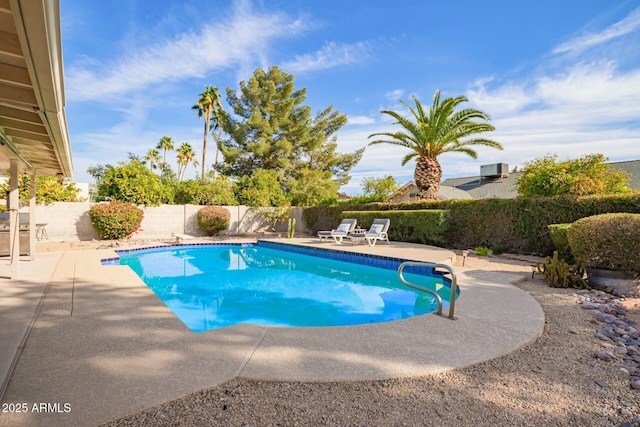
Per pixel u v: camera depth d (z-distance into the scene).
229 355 2.96
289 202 22.03
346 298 6.64
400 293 7.00
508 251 10.82
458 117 13.37
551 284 6.06
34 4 1.83
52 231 14.30
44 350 3.01
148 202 16.42
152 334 3.44
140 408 2.15
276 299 6.57
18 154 5.88
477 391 2.51
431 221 12.23
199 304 6.21
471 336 3.49
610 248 5.60
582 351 3.26
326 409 2.25
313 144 27.22
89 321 3.83
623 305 4.96
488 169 24.42
